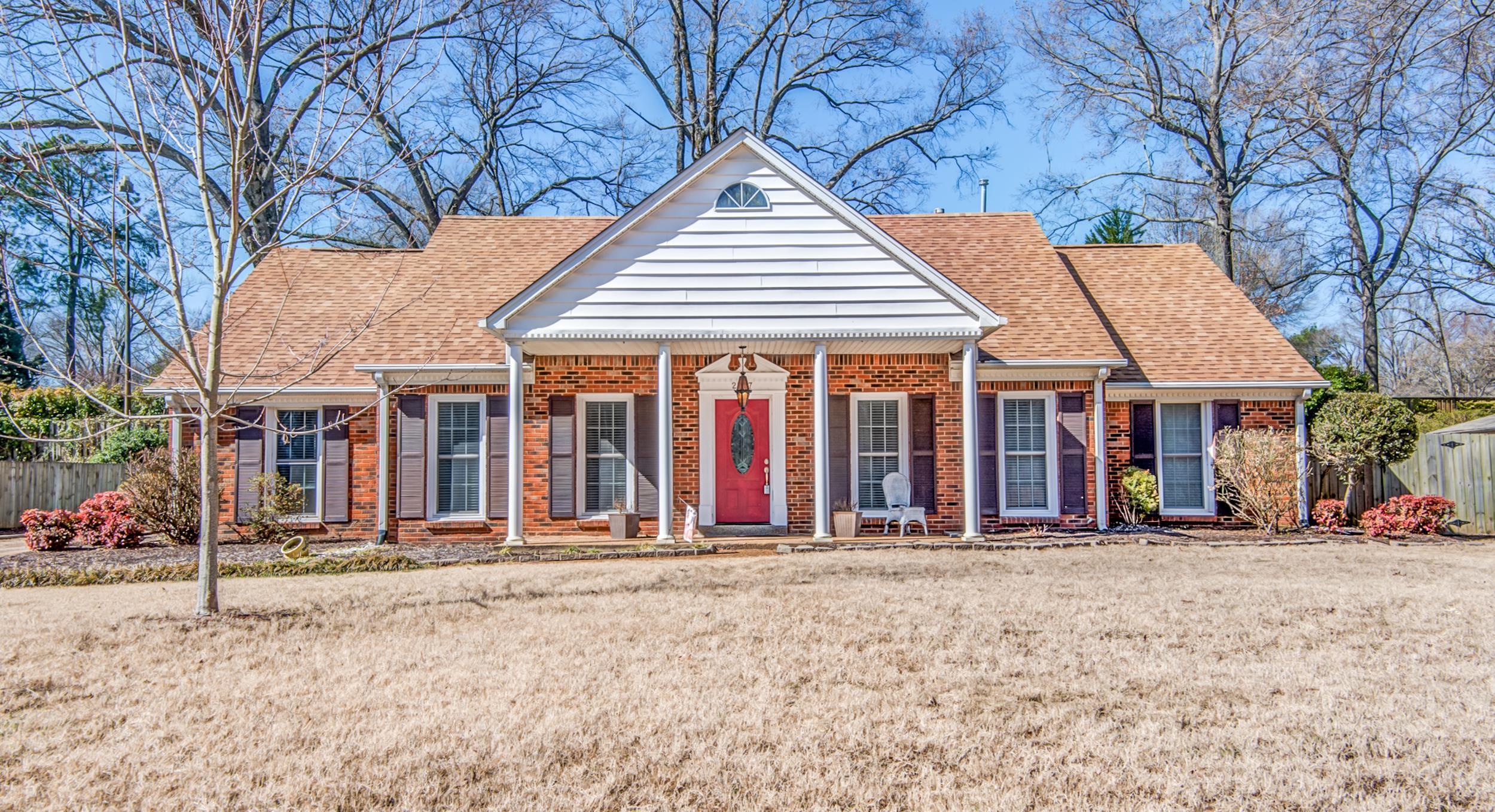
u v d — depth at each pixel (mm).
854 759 5293
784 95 37688
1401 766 5141
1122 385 17484
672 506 16031
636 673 6953
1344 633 8219
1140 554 13938
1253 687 6535
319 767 5207
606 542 15820
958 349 16703
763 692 6453
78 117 22234
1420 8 19141
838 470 17328
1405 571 12109
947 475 17156
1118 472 17797
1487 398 30156
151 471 16391
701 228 15570
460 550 14922
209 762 5316
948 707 6133
